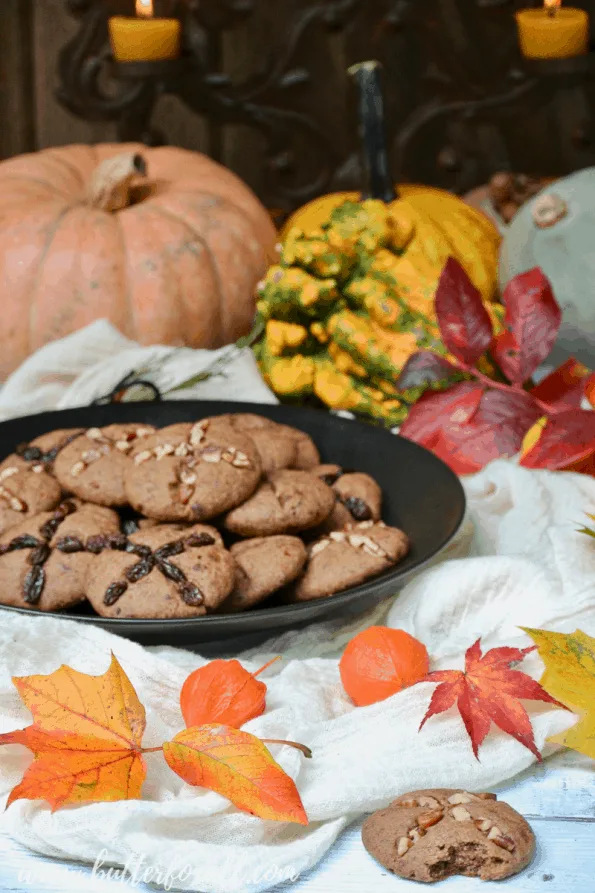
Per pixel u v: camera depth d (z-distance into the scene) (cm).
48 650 100
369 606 108
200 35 226
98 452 115
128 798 93
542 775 98
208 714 98
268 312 134
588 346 142
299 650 107
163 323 144
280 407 124
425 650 102
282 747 96
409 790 95
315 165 239
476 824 93
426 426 119
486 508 117
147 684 100
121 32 174
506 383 133
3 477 114
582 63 167
